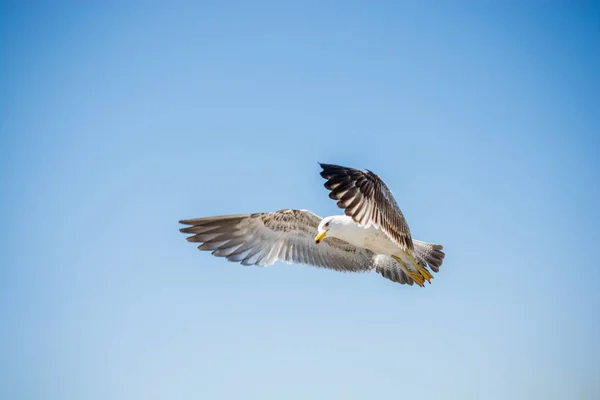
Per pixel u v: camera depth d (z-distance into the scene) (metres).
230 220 12.95
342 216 11.73
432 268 13.88
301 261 13.19
